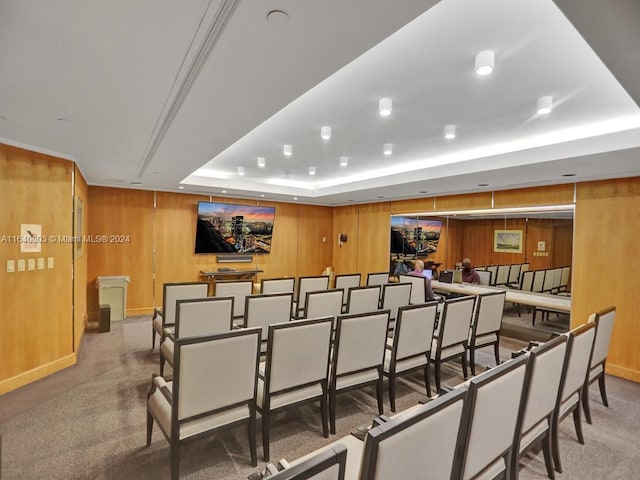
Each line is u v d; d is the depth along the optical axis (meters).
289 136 3.92
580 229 4.58
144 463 2.27
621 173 4.07
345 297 5.38
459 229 6.36
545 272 5.05
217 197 7.37
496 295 3.77
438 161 5.07
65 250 3.90
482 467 1.55
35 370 3.54
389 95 2.73
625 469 2.33
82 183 5.00
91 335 5.11
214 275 7.19
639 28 1.36
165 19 1.42
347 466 1.59
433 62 2.20
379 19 1.40
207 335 1.93
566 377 2.21
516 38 1.91
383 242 7.85
